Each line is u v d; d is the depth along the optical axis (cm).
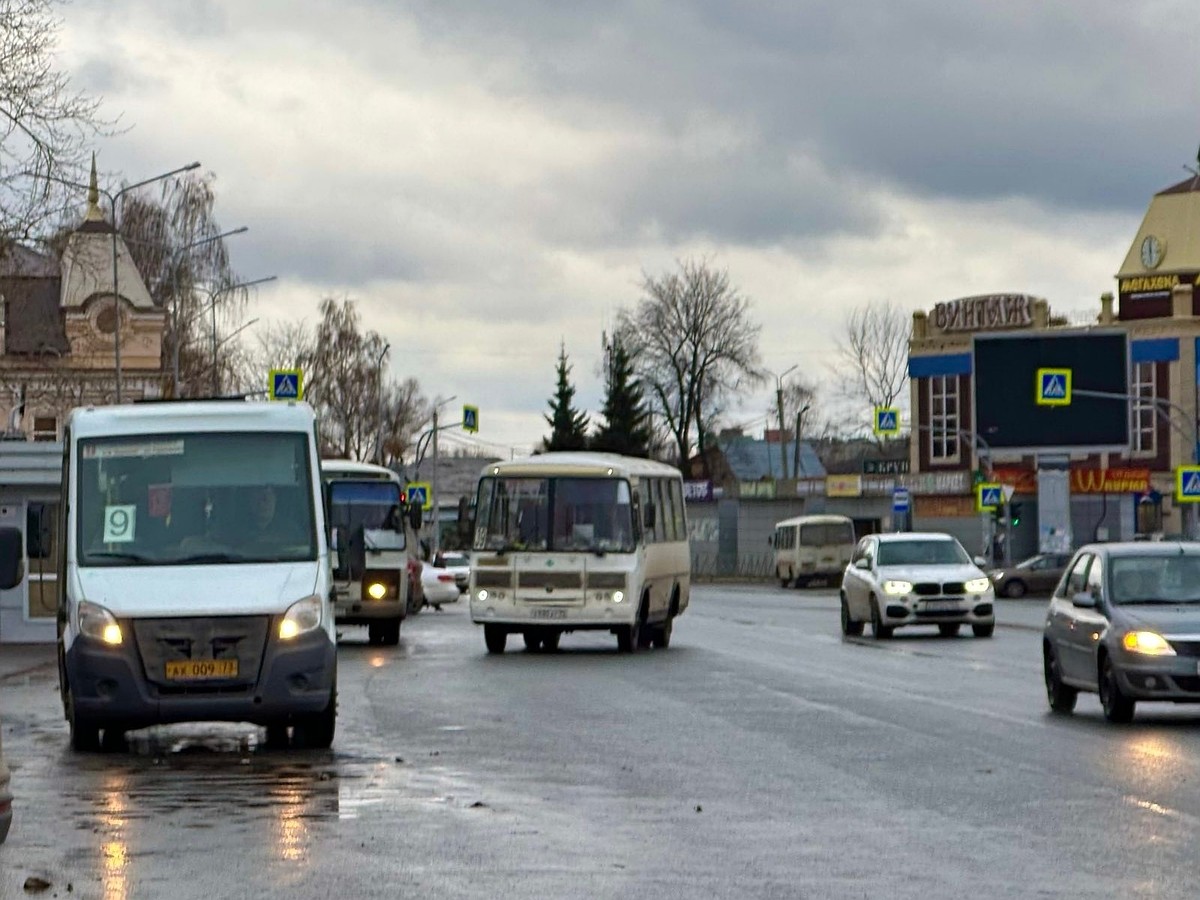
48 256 6456
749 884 1588
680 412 16750
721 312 16650
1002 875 1630
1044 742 2770
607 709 3381
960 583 6022
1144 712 3322
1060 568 11119
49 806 2114
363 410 15650
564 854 1752
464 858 1728
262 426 2855
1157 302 14500
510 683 4075
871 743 2762
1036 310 15100
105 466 2806
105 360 13062
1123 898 1520
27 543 5597
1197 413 14150
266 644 2658
